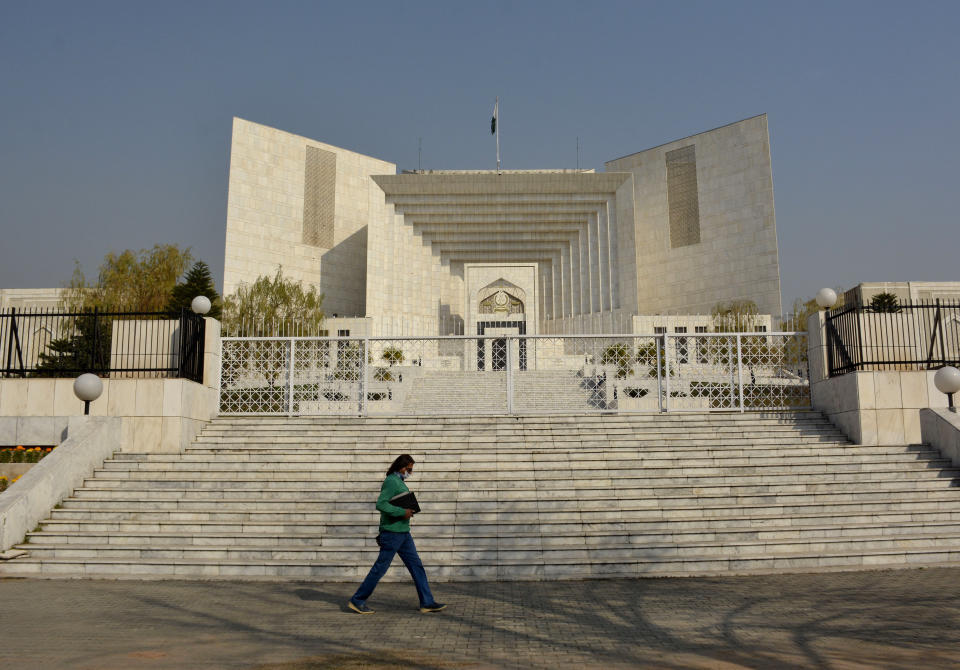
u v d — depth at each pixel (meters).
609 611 7.06
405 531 7.25
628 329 45.84
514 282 46.19
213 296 33.06
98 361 13.73
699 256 50.41
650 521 9.99
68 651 5.66
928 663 5.18
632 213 47.31
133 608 7.28
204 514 10.30
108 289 33.62
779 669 5.10
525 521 9.99
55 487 10.53
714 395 19.41
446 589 8.32
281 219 50.31
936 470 11.38
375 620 6.77
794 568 8.95
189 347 13.62
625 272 46.91
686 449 12.23
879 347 13.55
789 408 14.65
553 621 6.68
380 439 12.95
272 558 9.35
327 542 9.66
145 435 12.66
